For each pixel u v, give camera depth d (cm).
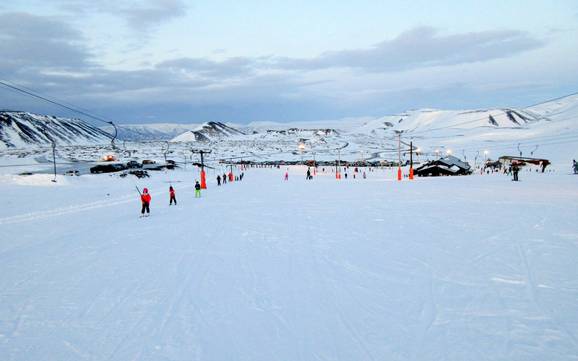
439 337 551
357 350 522
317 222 1588
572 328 568
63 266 1009
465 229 1314
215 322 626
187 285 816
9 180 4097
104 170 6469
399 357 500
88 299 753
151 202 2680
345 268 899
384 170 9331
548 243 1073
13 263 1061
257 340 560
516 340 536
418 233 1276
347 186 3903
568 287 731
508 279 784
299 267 921
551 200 2067
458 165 6606
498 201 2103
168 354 528
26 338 596
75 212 2183
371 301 693
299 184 4494
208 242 1250
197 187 3053
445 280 792
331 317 631
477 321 598
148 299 742
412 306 664
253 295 743
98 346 560
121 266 988
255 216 1828
